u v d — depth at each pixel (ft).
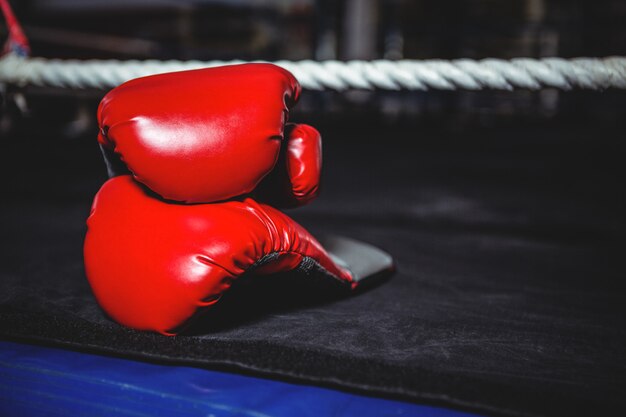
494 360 1.94
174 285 1.92
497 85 2.91
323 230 3.66
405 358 1.93
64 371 1.80
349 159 8.34
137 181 2.09
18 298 2.35
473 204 4.78
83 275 2.64
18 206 4.35
